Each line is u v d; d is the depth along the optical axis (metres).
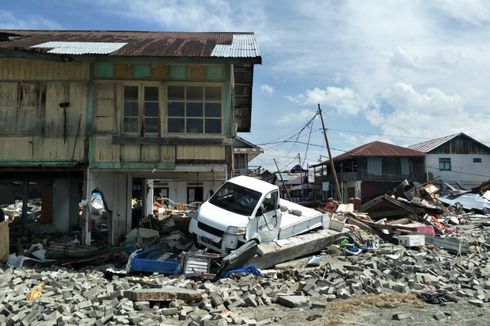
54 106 14.20
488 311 8.36
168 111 14.25
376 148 48.62
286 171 56.62
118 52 13.63
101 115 14.20
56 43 15.18
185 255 11.06
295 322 7.51
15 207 24.31
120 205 16.97
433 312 8.25
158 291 8.48
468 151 48.38
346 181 48.69
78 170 14.34
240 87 19.70
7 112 14.16
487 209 32.66
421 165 48.06
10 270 10.88
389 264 12.36
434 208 25.17
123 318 7.32
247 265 11.40
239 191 13.18
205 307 8.15
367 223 19.16
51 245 13.20
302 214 15.28
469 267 12.64
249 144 39.84
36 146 14.10
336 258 13.41
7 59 14.19
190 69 14.26
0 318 7.47
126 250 13.23
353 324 7.41
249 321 7.30
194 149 14.17
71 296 8.68
